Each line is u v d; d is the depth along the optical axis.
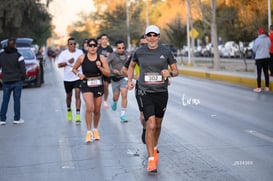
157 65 12.17
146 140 12.12
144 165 12.77
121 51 20.36
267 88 29.58
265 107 22.77
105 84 23.77
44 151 14.84
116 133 17.44
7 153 14.71
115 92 21.19
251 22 51.97
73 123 20.06
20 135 17.66
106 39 23.75
